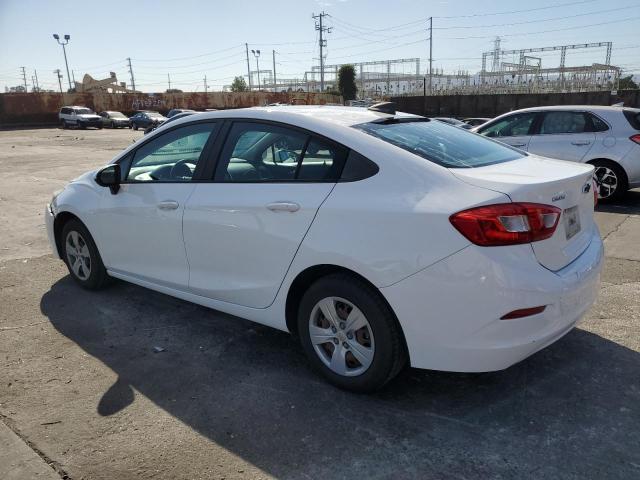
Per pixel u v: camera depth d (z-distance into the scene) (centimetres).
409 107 4678
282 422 285
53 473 246
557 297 267
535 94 4128
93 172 475
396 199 278
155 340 385
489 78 7269
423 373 335
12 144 2519
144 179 412
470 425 280
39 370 341
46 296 471
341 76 6438
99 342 382
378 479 242
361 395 309
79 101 4903
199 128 380
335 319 307
